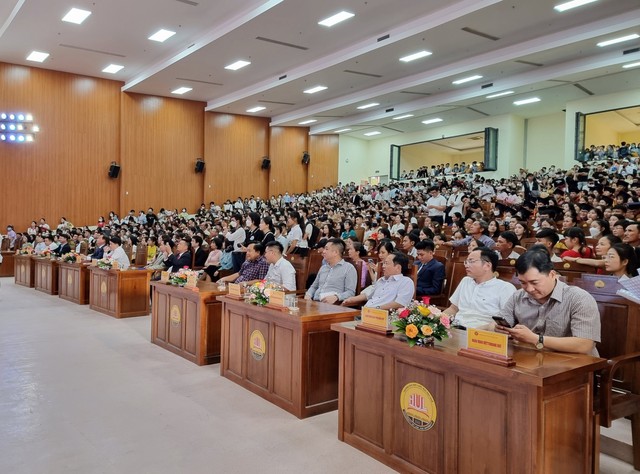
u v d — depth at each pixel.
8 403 3.63
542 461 2.01
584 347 2.36
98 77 18.00
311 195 21.80
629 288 2.50
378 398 2.75
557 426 2.08
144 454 2.83
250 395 3.82
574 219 7.77
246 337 3.99
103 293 7.43
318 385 3.46
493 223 7.64
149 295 7.30
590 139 19.28
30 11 11.96
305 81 16.27
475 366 2.17
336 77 15.90
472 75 14.98
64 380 4.18
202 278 6.61
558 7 10.69
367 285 5.02
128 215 18.12
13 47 14.70
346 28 12.45
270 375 3.69
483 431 2.19
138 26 12.98
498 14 10.95
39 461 2.74
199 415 3.42
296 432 3.14
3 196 16.23
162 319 5.35
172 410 3.51
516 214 9.70
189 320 4.85
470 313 3.29
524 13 10.98
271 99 18.81
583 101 17.67
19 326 6.42
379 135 25.08
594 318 2.42
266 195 22.45
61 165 17.27
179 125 19.88
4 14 13.13
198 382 4.14
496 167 20.84
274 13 11.38
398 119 20.62
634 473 2.60
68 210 17.36
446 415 2.35
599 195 10.49
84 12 12.03
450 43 12.81
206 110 20.48
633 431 2.63
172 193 19.62
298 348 3.40
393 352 2.65
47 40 14.03
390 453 2.66
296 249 8.84
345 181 25.30
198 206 20.36
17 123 16.41
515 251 5.49
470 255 3.33
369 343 2.80
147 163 19.05
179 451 2.87
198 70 15.91
